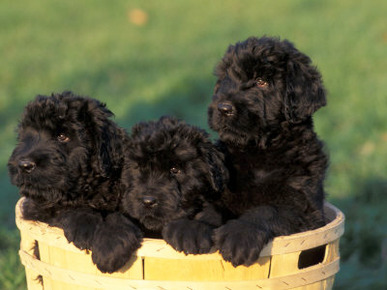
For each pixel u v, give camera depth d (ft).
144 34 70.64
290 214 15.05
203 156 15.72
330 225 14.79
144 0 90.74
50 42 66.08
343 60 53.11
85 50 62.85
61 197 15.17
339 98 44.60
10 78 52.06
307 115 17.24
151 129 15.94
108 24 75.92
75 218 14.05
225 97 16.78
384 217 26.25
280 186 15.99
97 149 15.66
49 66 56.65
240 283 13.58
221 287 13.50
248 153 16.79
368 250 23.71
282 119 17.01
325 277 14.88
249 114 16.46
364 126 38.52
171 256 13.20
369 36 61.98
